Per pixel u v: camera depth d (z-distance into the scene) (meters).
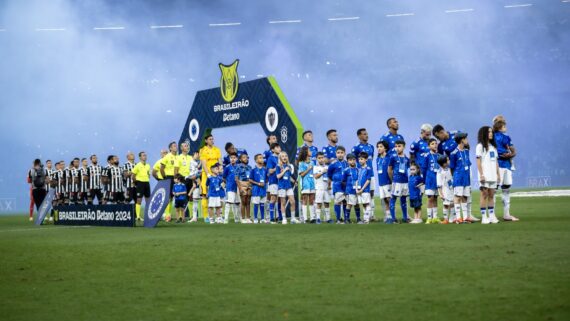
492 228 11.87
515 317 4.84
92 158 25.45
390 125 15.91
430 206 14.58
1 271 8.12
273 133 21.42
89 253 9.93
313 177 17.38
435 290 5.93
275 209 18.80
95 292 6.47
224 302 5.79
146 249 10.25
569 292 5.60
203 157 20.64
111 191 24.28
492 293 5.68
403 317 4.99
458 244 9.30
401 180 15.36
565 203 21.08
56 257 9.52
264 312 5.35
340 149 16.33
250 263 8.14
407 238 10.48
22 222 23.41
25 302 6.05
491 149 13.38
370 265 7.57
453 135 14.23
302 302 5.67
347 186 16.09
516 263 7.24
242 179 18.56
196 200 20.41
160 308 5.63
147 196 22.28
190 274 7.42
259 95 21.97
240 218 18.91
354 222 16.36
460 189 13.98
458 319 4.86
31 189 26.67
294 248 9.64
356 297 5.78
